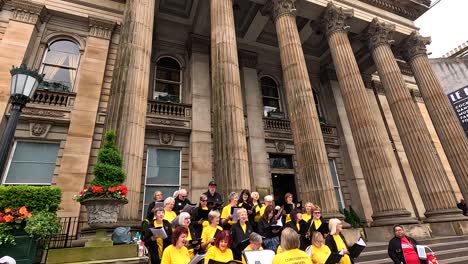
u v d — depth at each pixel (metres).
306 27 18.08
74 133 11.30
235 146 9.12
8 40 11.45
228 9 11.89
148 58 9.86
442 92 16.14
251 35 18.17
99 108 12.28
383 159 11.95
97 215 5.64
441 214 12.36
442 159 20.05
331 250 4.95
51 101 11.62
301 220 6.30
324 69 20.81
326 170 10.39
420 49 17.41
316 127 11.09
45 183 10.55
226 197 8.40
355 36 17.38
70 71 12.72
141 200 12.28
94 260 5.04
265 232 5.74
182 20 16.80
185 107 14.76
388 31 16.50
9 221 5.13
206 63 16.33
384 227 10.90
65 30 13.20
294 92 11.73
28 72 5.67
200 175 13.34
